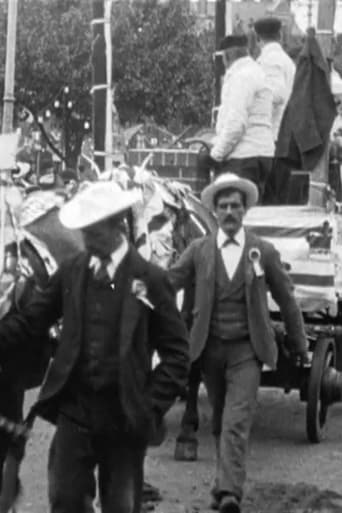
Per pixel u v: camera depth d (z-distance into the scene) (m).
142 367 6.79
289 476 10.36
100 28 15.77
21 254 8.71
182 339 6.89
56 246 8.77
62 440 6.80
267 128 12.71
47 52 38.53
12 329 6.99
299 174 12.78
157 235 10.47
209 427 12.23
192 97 39.69
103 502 6.87
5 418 7.69
